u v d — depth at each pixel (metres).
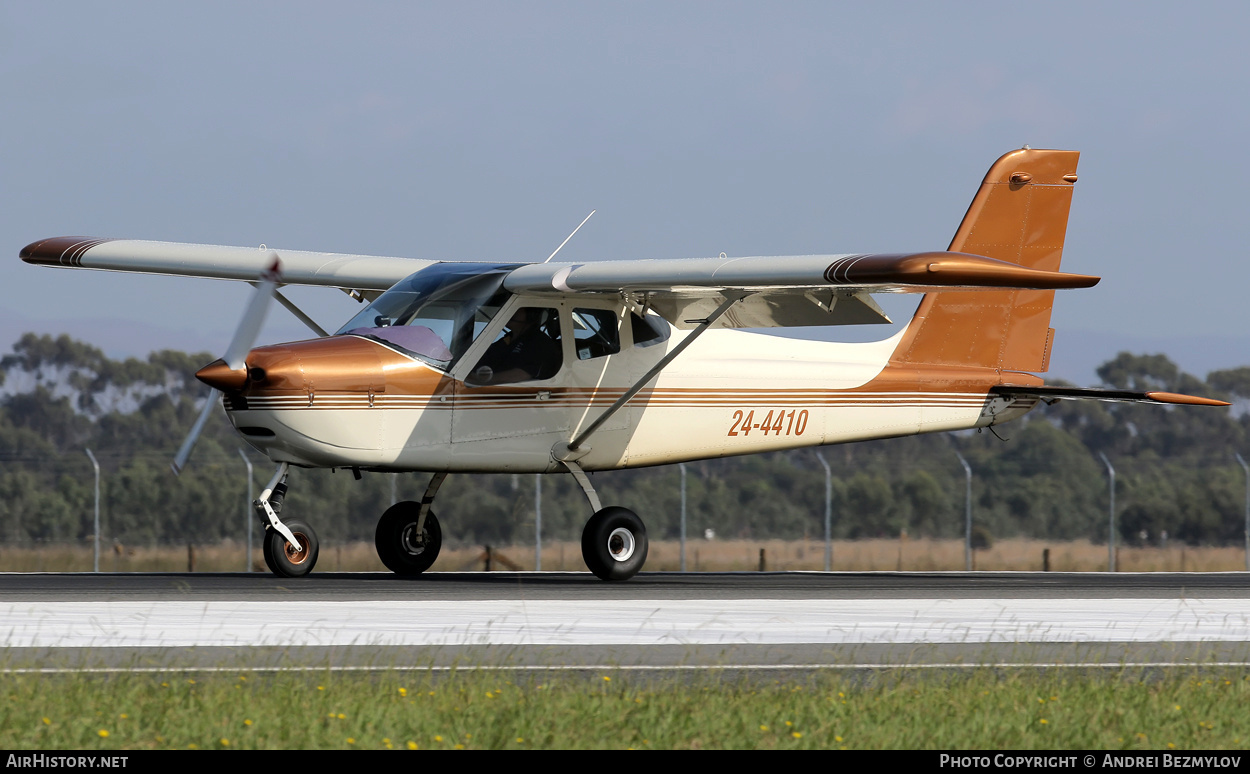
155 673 23.95
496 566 96.94
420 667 25.61
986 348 55.34
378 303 45.94
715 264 42.12
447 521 125.56
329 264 52.47
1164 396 53.09
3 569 89.06
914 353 54.03
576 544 109.44
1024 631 33.75
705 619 34.72
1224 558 117.94
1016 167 55.09
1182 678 26.23
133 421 176.25
